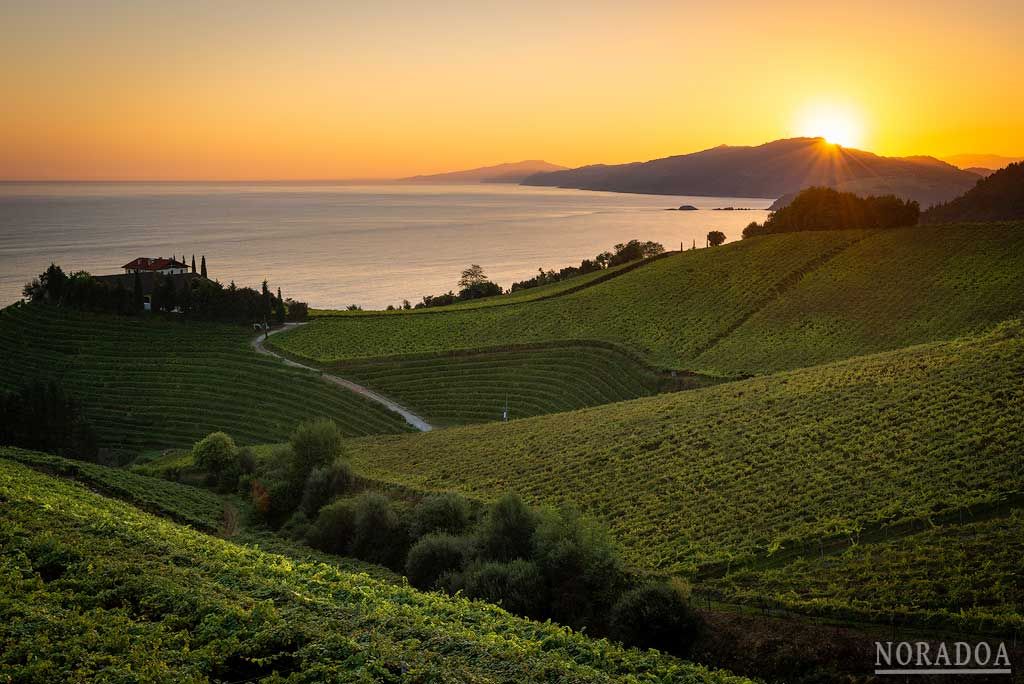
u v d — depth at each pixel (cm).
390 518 4753
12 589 2555
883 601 3042
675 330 11325
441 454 6875
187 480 7006
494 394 10544
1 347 12288
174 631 2434
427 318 14300
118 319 13638
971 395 5275
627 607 3186
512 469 5969
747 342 10231
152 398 10931
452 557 4078
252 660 2219
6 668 2016
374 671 2186
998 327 7438
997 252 11231
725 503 4522
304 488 6000
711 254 15100
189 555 3241
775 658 2823
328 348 12688
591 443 6234
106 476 6025
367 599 3031
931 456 4484
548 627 2962
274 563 3488
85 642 2222
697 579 3659
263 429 10056
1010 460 4147
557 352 11475
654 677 2550
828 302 11019
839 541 3756
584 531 3797
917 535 3569
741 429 5759
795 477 4656
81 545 3069
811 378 6800
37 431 8538
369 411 10288
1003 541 3297
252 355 12362
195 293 14225
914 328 9331
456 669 2269
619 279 15012
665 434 6034
